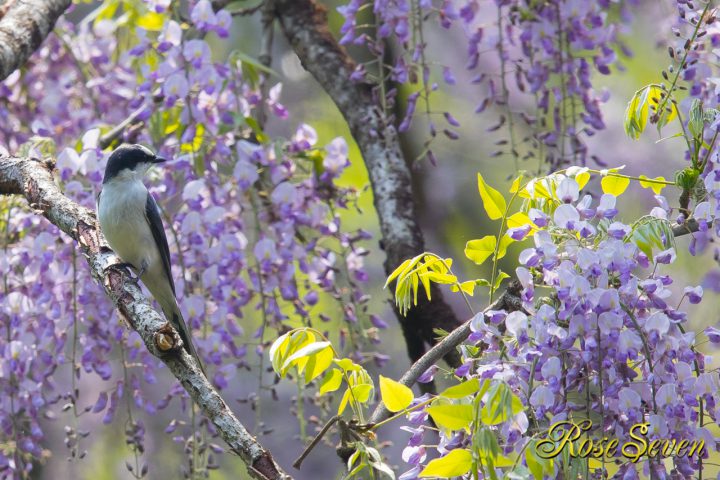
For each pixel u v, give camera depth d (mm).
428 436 9125
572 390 5906
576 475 5434
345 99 10953
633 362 5961
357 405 6066
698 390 5805
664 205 6297
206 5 9586
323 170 10016
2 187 9195
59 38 11828
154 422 14734
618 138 14547
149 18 10047
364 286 14508
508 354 6059
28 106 11727
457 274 14539
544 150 9500
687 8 7379
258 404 8859
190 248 9406
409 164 14719
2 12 10234
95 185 9477
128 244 9477
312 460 14867
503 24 10250
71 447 8852
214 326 9234
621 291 5793
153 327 7133
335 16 14383
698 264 12016
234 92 9969
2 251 9352
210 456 8656
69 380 14406
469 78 14867
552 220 6016
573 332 5719
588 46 9336
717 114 6551
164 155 9898
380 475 5961
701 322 11258
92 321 9211
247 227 9984
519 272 5980
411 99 9109
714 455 10070
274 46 15852
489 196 6590
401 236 9914
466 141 15102
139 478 8922
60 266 9242
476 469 5289
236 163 9484
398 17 9250
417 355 9672
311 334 6047
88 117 11508
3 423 9156
